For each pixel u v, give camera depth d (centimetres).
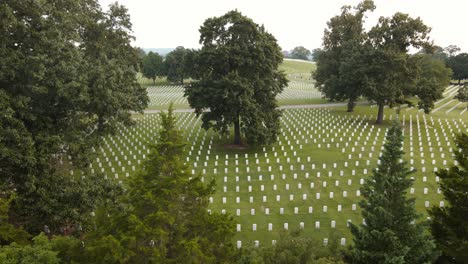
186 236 1091
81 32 3656
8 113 1766
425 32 4778
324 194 2777
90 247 1011
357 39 5569
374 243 1352
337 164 3456
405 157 3584
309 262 1264
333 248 1462
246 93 3581
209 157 3716
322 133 4566
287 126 4975
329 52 6044
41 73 1920
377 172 1427
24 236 1595
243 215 2450
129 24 4153
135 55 4547
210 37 3831
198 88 3769
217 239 1110
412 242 1342
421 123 5112
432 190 2783
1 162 1855
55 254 1056
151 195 1011
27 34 2067
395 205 1363
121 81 3195
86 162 2264
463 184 1431
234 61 3631
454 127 4859
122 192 2175
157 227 1012
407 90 5003
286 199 2700
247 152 3881
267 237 2164
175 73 11181
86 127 2491
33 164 1845
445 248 1442
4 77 1909
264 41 3759
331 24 5966
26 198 1927
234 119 3725
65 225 2103
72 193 1973
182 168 1105
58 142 2034
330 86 5831
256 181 3061
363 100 7088
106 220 1155
